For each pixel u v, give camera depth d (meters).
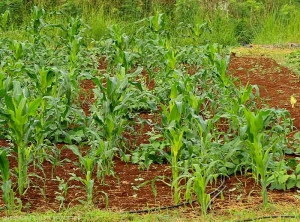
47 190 7.73
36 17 15.19
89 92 12.25
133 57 12.88
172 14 21.88
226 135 8.69
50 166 8.55
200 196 6.88
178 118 7.89
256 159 7.27
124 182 8.01
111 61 13.97
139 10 21.42
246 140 7.57
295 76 14.48
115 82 8.23
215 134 8.95
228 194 7.64
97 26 19.33
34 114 7.64
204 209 6.83
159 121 10.59
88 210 7.02
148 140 9.32
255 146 7.32
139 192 7.69
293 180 7.82
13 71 9.48
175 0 22.20
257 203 7.32
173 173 7.58
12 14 21.03
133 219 6.80
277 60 16.45
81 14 20.53
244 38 20.81
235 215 6.89
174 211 7.03
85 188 7.68
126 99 8.30
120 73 10.12
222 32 20.08
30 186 7.82
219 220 6.77
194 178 6.92
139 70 9.31
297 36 20.20
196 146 8.32
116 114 8.44
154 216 6.80
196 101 8.61
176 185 7.28
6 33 18.25
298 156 8.95
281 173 7.71
